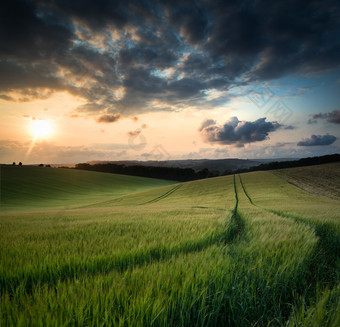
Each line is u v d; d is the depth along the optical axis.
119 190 77.19
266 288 2.60
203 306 2.17
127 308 2.04
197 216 11.85
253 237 5.17
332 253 4.68
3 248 4.65
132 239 5.46
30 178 74.00
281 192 40.94
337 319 1.76
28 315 2.00
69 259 3.54
